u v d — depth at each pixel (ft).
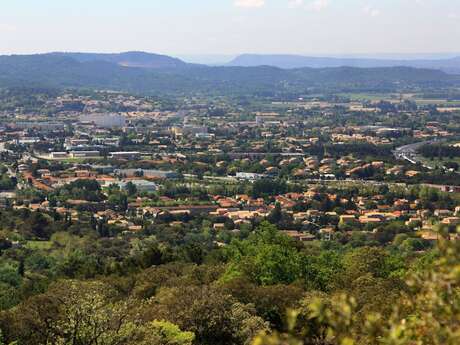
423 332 86.17
